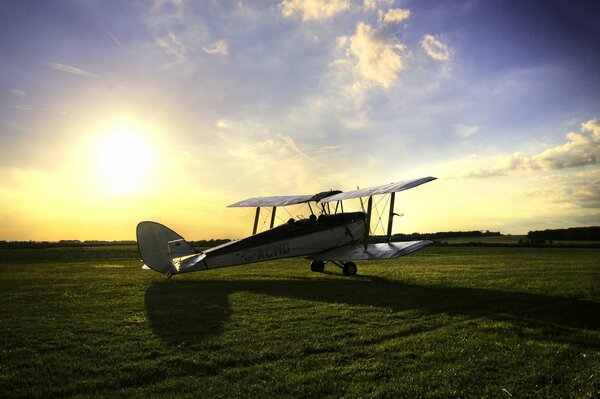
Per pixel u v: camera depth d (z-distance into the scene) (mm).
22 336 6449
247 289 11391
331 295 10203
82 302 9398
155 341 6133
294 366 5066
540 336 6316
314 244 15742
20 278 14414
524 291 10734
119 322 7359
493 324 7027
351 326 6945
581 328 6816
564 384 4465
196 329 6828
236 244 14336
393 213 14648
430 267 18156
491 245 44469
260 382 4559
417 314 7883
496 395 4195
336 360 5258
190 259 13656
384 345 5832
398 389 4301
